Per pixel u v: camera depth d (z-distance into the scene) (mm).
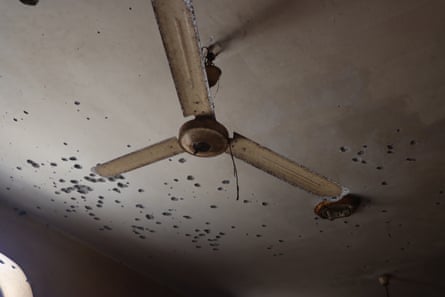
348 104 2457
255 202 3299
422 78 2291
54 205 3688
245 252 3998
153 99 2506
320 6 1996
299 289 4637
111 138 2814
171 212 3502
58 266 3902
